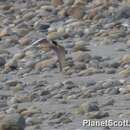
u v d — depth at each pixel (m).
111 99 44.28
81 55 55.31
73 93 46.72
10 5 77.38
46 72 53.22
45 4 76.81
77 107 43.72
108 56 55.94
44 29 67.69
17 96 47.19
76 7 71.75
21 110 43.81
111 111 42.31
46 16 71.50
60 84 48.84
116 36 61.69
